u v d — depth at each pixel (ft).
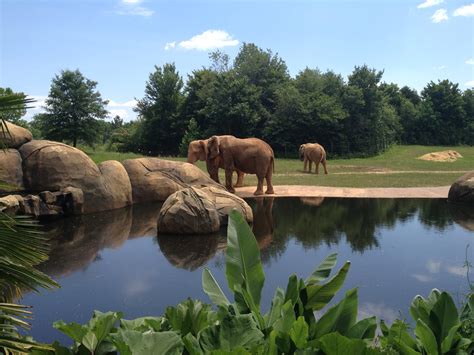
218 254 28.53
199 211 34.40
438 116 198.49
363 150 145.07
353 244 30.76
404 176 75.66
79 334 8.52
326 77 154.40
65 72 131.95
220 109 139.64
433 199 51.93
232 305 9.81
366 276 23.31
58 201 40.88
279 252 28.68
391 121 166.81
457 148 170.71
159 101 159.63
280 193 56.90
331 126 140.26
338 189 59.47
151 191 51.34
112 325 8.88
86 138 135.95
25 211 37.42
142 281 22.95
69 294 20.99
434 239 32.14
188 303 10.21
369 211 44.39
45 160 42.19
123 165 52.34
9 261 7.55
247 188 61.52
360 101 142.10
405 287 21.44
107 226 37.37
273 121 140.26
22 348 7.31
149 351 7.77
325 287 10.30
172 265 25.96
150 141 162.50
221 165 59.26
